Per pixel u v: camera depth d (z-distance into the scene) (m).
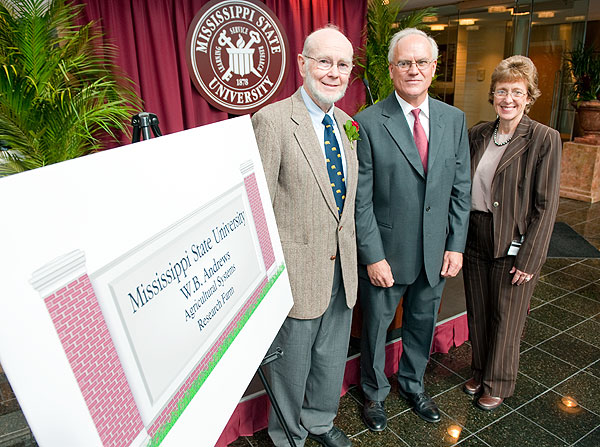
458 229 1.85
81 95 2.01
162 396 0.76
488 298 2.04
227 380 0.99
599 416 2.03
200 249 0.93
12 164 1.90
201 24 2.65
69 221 0.63
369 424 1.98
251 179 1.21
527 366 2.39
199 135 1.00
